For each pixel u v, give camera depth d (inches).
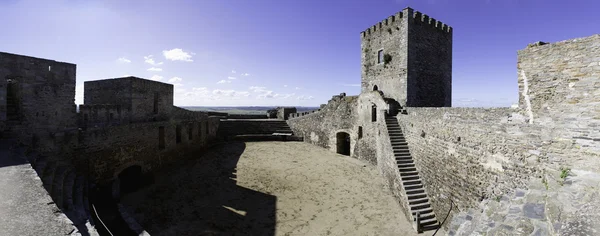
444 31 885.2
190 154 878.4
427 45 828.6
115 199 488.7
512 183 302.8
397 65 816.3
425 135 501.4
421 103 821.2
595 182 214.8
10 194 221.3
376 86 909.8
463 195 385.4
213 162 780.6
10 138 413.1
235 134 1171.9
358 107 853.2
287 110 1362.0
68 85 504.7
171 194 538.3
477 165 360.2
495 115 331.3
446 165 429.4
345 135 980.6
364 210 486.9
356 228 422.6
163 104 770.8
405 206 470.0
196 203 499.5
